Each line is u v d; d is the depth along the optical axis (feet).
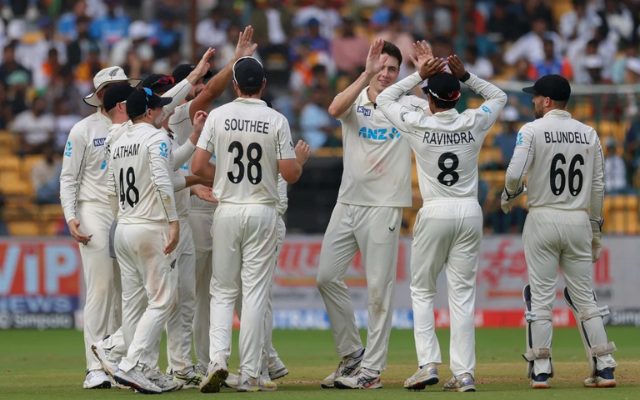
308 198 212.23
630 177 204.85
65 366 139.54
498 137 206.08
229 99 210.38
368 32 256.73
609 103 204.03
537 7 261.03
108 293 111.55
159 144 101.55
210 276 116.16
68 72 245.04
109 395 101.45
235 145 103.40
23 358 151.53
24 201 213.46
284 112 227.81
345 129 109.60
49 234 214.28
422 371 102.06
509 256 202.08
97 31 260.42
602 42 257.14
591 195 107.55
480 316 202.49
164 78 110.01
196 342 116.67
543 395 97.45
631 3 264.93
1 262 202.69
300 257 202.08
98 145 111.65
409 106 108.17
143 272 103.55
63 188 111.14
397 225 108.27
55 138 222.69
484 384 111.55
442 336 182.60
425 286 104.37
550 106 106.93
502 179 205.05
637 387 106.32
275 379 117.70
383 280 108.17
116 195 105.29
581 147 106.01
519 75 239.30
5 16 268.21
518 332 191.62
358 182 108.47
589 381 107.14
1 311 202.69
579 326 108.06
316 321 201.87
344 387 106.83
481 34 259.80
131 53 246.88
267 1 256.52
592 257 110.52
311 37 255.70
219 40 257.14
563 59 251.39
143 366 101.81
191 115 115.55
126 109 104.12
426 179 103.30
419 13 255.50
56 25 266.57
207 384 100.58
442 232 102.17
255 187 103.76
